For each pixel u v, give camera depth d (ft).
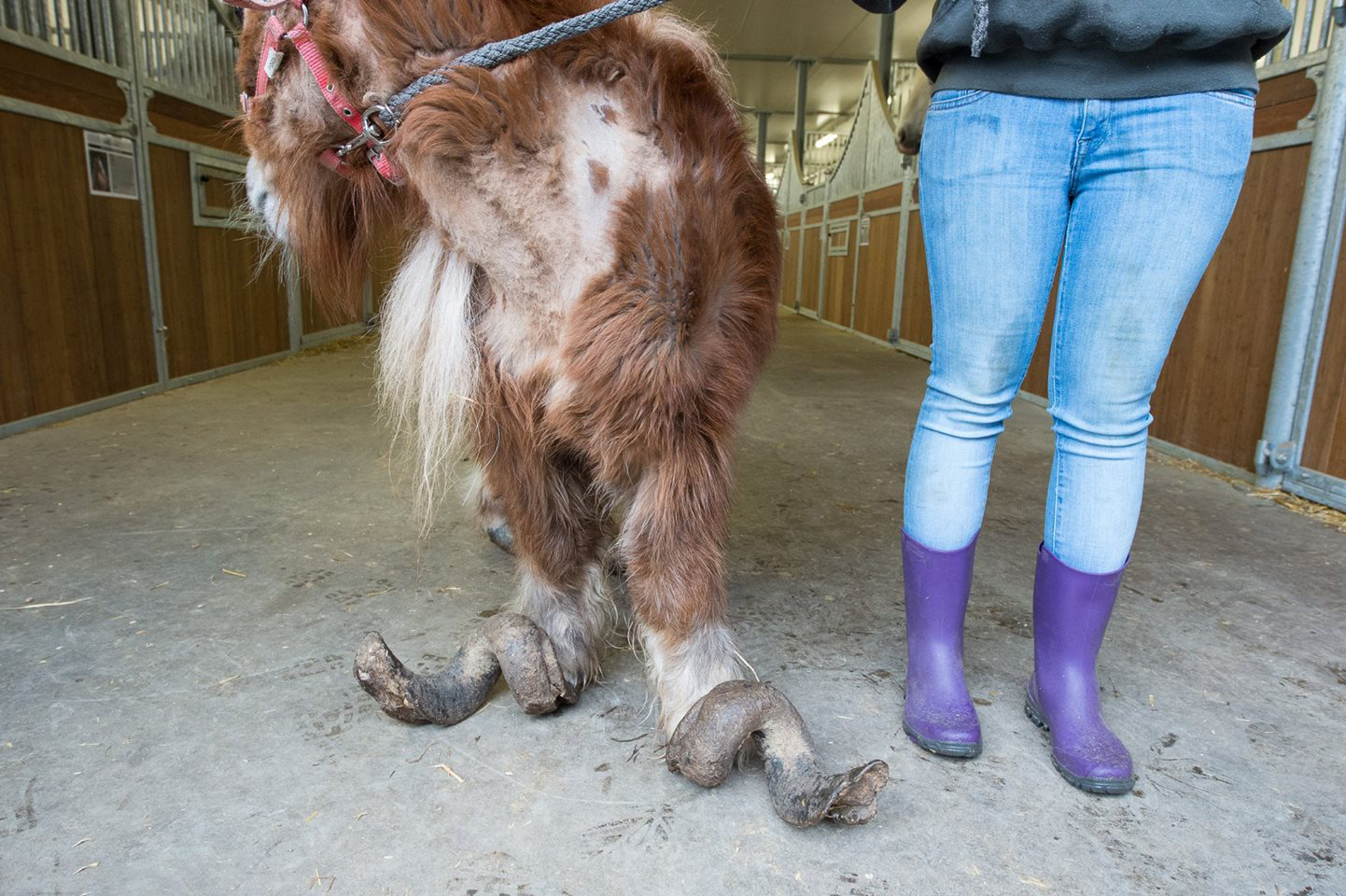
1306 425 10.14
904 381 19.21
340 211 4.92
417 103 3.86
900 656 6.13
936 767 4.83
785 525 8.98
